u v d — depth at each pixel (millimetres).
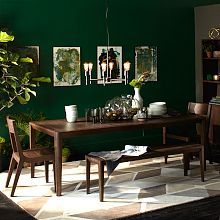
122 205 3996
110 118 4910
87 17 6125
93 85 6250
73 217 3715
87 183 4371
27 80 5254
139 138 6688
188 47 7027
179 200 4105
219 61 6949
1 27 5535
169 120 4910
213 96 7055
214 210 3820
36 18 5773
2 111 5617
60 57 5969
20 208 3982
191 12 6992
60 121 4988
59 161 4270
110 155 4328
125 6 6406
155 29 6691
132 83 5188
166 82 6859
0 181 4918
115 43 6367
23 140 5723
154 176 5012
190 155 5742
